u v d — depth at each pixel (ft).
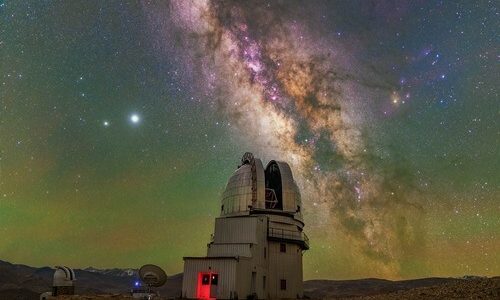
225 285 98.32
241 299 99.09
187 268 102.94
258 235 112.98
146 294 108.99
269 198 129.80
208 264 101.55
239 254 107.76
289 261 120.37
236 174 132.36
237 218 116.47
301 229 132.46
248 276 103.50
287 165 134.92
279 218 121.80
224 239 116.37
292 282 118.83
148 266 104.73
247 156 139.74
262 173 125.70
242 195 125.29
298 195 133.08
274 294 114.93
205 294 100.12
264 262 114.62
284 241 119.65
